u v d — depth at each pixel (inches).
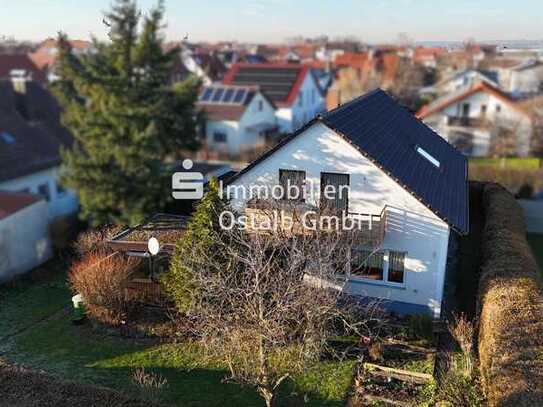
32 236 925.8
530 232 1089.4
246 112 1835.6
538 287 636.1
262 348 498.3
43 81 2235.5
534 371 486.6
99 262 718.5
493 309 597.0
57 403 528.1
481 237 958.4
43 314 765.3
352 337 669.9
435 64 3705.7
